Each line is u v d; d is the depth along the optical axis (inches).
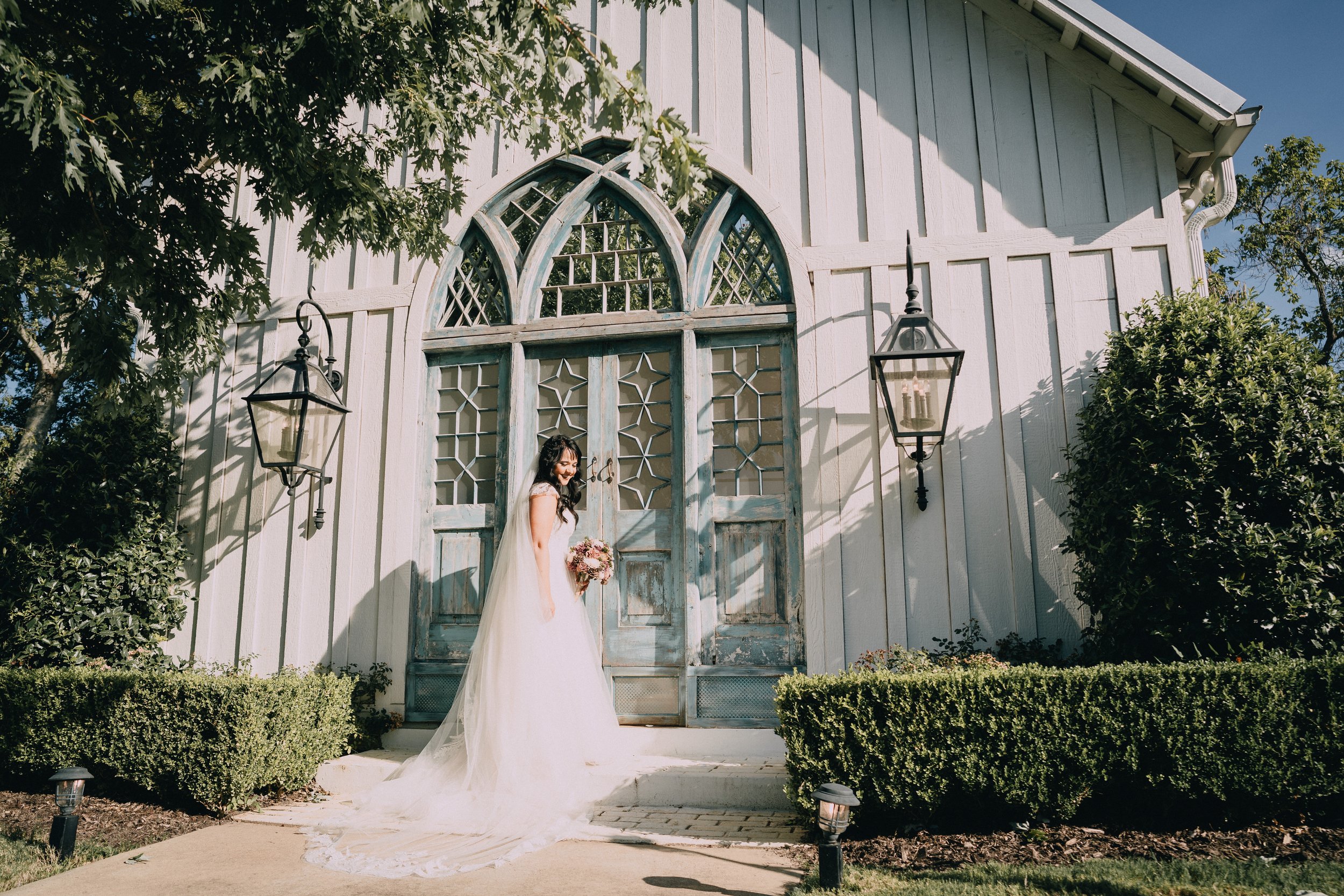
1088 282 210.2
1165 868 123.0
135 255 169.0
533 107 181.6
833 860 120.6
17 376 538.6
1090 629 179.6
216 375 257.9
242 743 172.9
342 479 242.4
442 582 235.3
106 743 182.7
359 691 224.8
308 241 193.8
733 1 243.9
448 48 172.1
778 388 224.7
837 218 225.8
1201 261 208.4
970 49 227.1
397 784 169.0
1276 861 125.5
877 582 205.0
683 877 128.2
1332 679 139.2
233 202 267.0
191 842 152.4
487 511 234.8
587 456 232.5
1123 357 181.9
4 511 225.3
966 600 200.5
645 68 245.0
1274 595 149.3
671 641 218.1
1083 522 178.2
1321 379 159.5
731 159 235.0
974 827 149.2
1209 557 154.3
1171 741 140.2
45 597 215.8
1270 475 154.6
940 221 220.2
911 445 208.8
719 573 218.7
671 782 175.5
